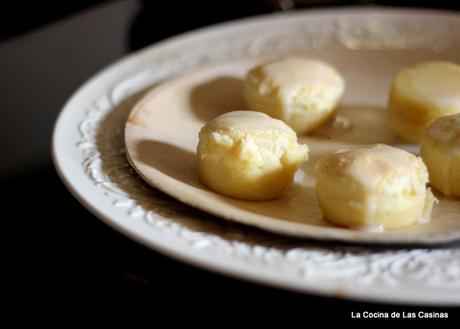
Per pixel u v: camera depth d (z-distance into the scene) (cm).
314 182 38
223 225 33
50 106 49
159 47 49
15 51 54
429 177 37
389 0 60
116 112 42
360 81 47
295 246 32
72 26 58
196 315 34
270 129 36
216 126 36
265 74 42
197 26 57
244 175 35
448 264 31
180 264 36
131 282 36
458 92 41
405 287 30
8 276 38
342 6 58
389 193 33
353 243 32
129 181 36
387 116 43
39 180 45
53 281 38
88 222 40
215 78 45
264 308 34
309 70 43
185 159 39
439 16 51
